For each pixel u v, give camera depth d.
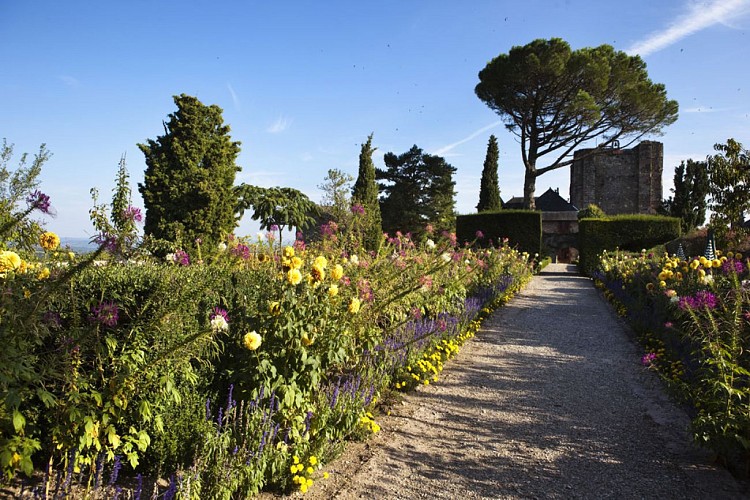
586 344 6.82
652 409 4.14
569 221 32.56
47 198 2.14
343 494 2.68
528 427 3.76
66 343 2.17
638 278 8.88
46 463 2.39
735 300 3.49
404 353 4.66
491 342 6.87
